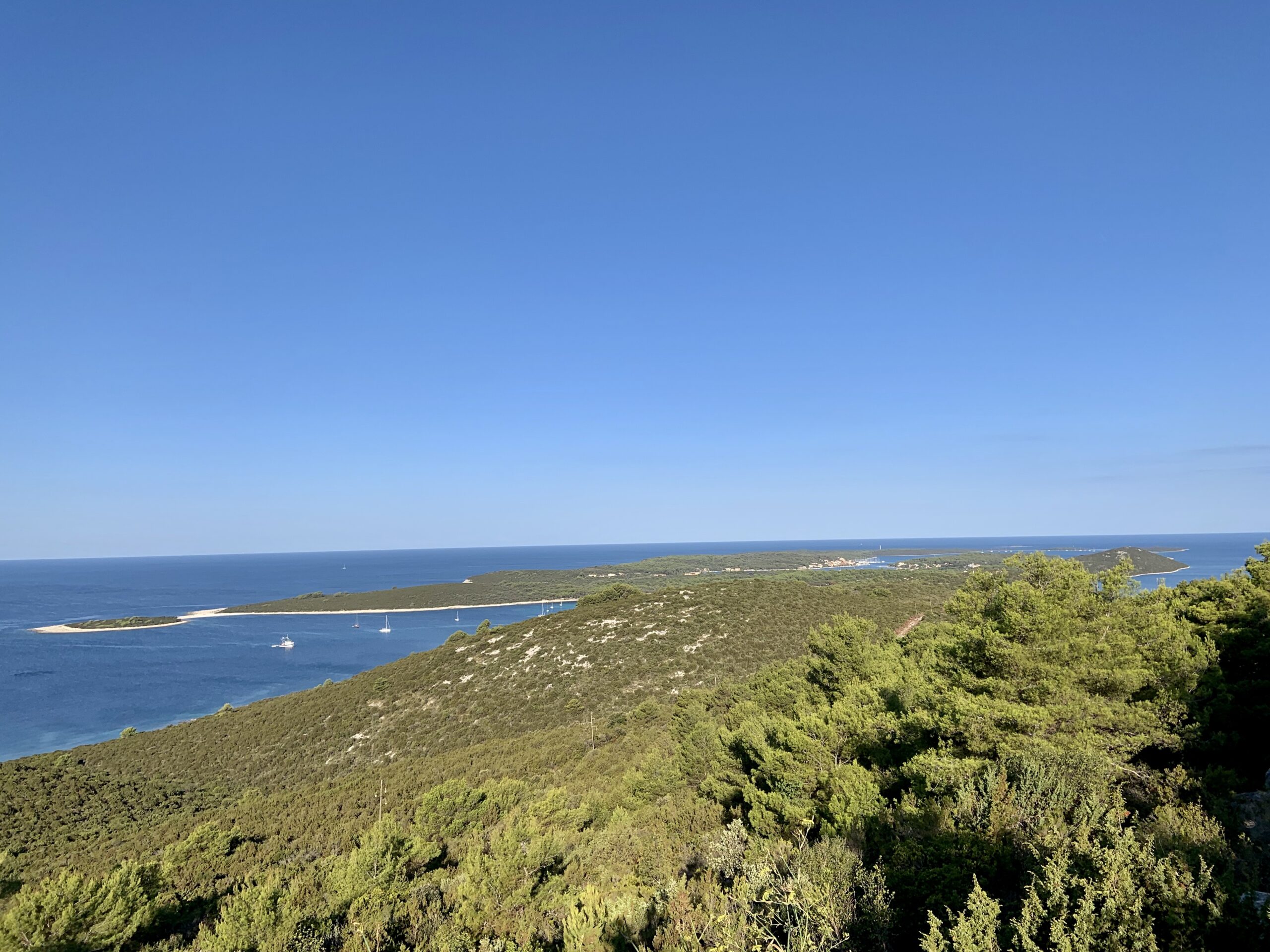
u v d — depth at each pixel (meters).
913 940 7.62
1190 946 5.54
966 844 8.74
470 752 40.50
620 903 11.78
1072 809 9.38
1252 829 9.05
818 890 8.16
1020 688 14.62
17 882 25.36
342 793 34.16
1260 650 15.48
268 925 13.76
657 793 24.25
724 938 8.09
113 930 15.10
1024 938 5.76
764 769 17.62
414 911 15.03
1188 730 12.92
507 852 16.36
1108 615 15.38
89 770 46.78
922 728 15.86
